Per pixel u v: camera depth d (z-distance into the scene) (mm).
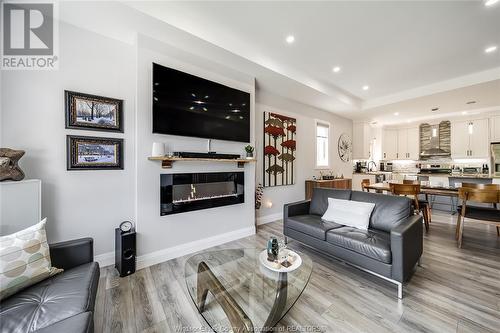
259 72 3158
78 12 1986
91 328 991
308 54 2984
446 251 2613
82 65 2182
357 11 2146
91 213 2225
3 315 1030
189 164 2666
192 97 2637
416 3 2033
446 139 6027
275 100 4230
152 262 2350
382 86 4141
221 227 2996
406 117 6043
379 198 2549
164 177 2439
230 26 2406
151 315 1571
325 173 5402
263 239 3162
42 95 1987
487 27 2359
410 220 2090
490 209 2947
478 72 3449
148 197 2354
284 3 2053
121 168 2393
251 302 1457
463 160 5965
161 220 2449
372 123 6777
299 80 3525
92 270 1454
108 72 2324
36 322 1006
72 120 2109
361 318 1536
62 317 1035
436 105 4750
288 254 1834
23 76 1916
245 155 3258
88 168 2195
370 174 6168
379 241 1986
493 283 1937
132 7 1976
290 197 4590
